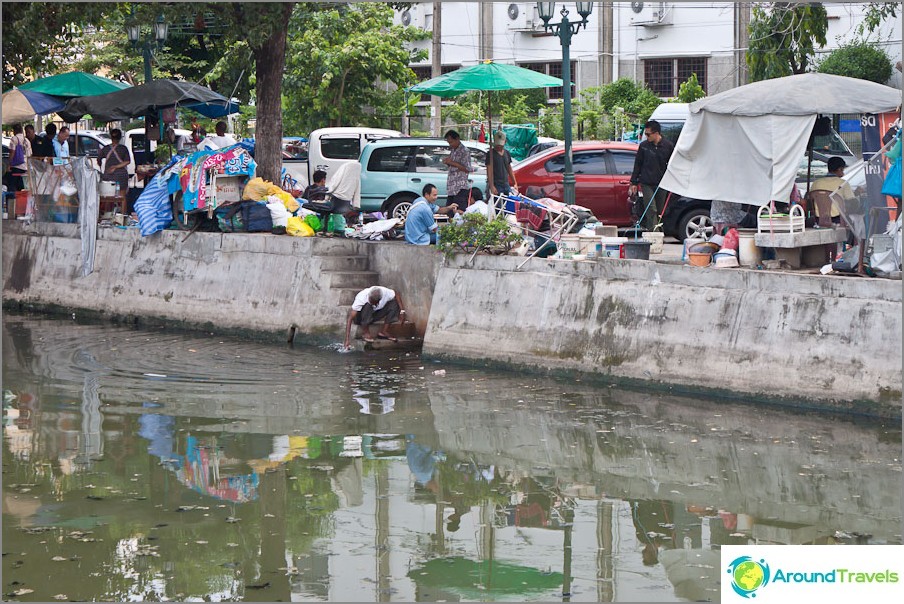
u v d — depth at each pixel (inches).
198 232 1197.1
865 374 771.4
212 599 489.7
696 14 2133.4
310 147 1568.7
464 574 517.7
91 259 1279.5
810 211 923.4
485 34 2338.8
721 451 715.4
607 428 770.2
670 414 802.2
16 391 889.5
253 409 830.5
